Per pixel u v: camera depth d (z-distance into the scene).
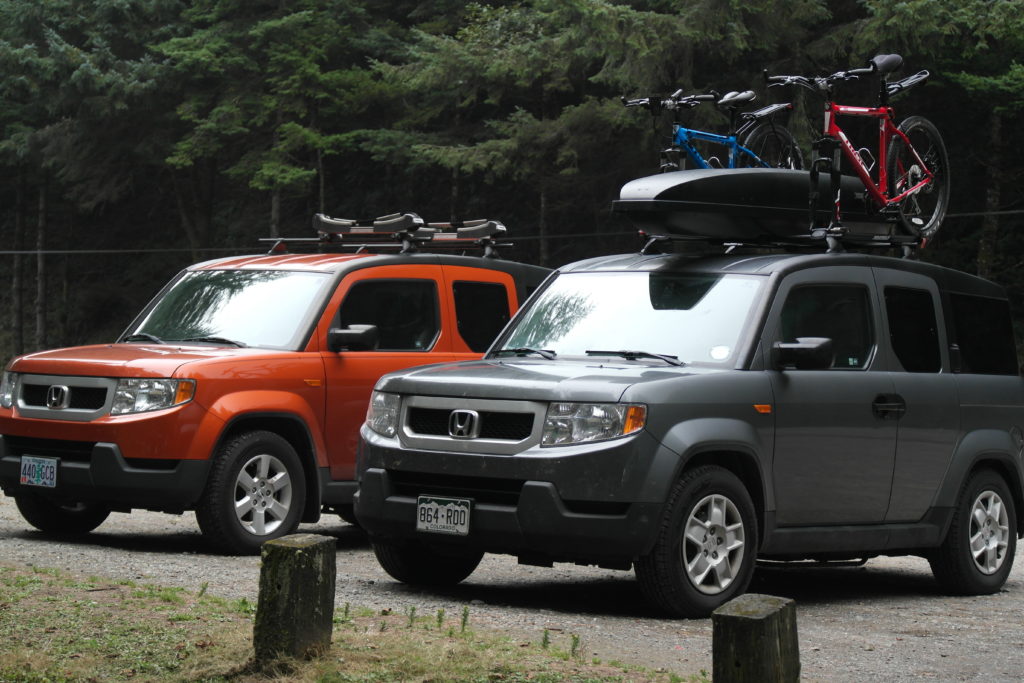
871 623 9.91
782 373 9.91
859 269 10.92
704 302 10.26
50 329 69.69
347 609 8.22
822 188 11.46
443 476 9.62
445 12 56.16
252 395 12.16
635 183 10.84
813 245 11.56
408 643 7.25
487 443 9.35
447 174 59.72
